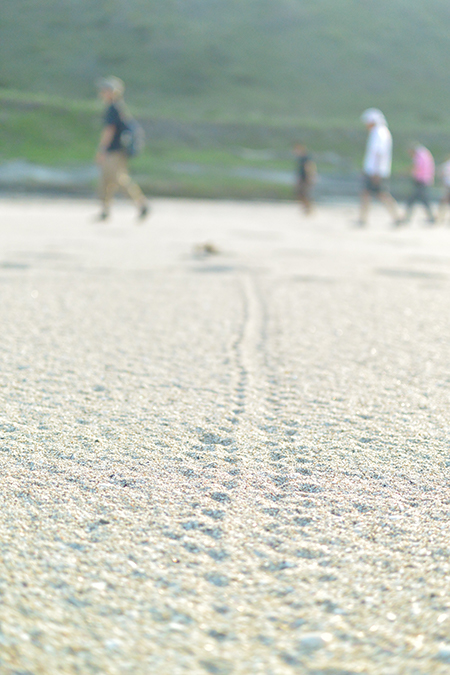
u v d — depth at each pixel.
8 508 1.43
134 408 2.15
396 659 0.96
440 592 1.14
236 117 39.38
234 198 22.84
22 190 19.80
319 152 35.19
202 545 1.30
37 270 5.07
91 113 31.30
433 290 4.74
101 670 0.93
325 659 0.96
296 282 4.95
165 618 1.06
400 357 2.90
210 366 2.69
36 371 2.55
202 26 52.38
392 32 55.53
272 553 1.27
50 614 1.06
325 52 51.47
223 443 1.87
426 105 47.09
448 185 14.53
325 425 2.03
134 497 1.50
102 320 3.51
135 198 10.64
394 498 1.54
